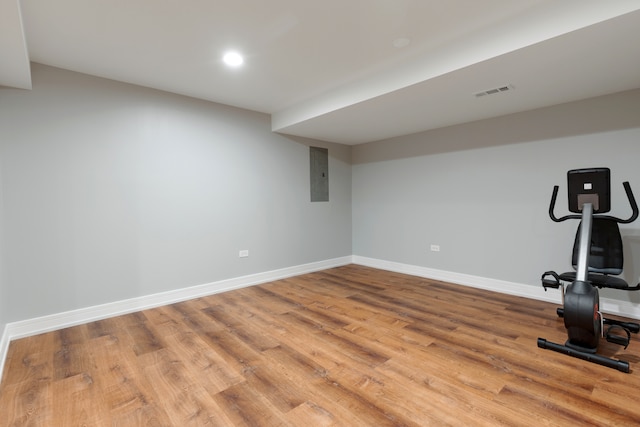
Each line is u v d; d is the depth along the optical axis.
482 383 1.99
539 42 2.07
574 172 2.54
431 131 4.50
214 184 3.96
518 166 3.69
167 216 3.59
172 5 2.02
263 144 4.45
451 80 2.70
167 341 2.63
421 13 2.14
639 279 2.95
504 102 3.29
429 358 2.30
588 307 2.18
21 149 2.75
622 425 1.60
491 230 3.94
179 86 3.41
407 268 4.91
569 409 1.73
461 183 4.21
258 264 4.42
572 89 2.93
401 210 4.94
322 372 2.14
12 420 1.70
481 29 2.33
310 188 5.05
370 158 5.37
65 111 2.96
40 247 2.84
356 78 3.23
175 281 3.65
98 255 3.15
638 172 2.94
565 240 3.38
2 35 1.88
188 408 1.79
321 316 3.15
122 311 3.28
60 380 2.07
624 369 2.06
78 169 3.03
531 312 3.19
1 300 2.51
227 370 2.18
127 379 2.08
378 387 1.97
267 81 3.30
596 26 1.88
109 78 3.18
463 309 3.30
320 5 2.04
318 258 5.20
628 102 2.97
